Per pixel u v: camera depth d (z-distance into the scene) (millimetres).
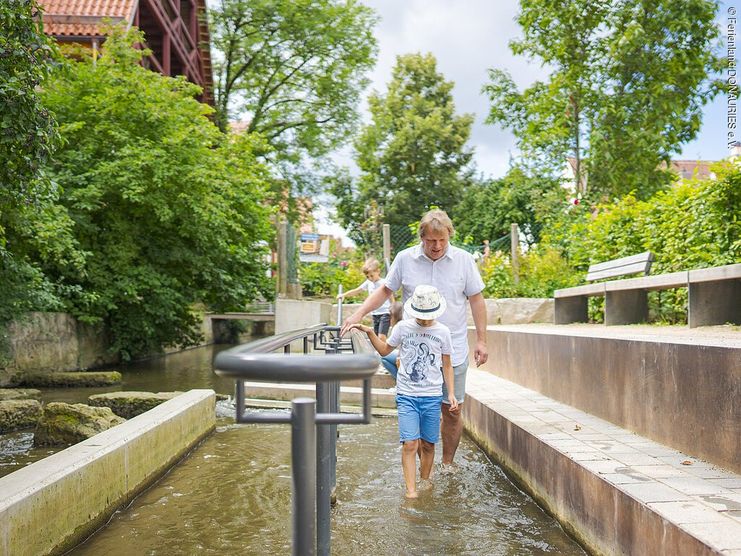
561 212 15945
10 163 6680
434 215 4641
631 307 7988
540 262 13781
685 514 2705
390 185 40719
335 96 31188
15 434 7172
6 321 11531
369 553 3461
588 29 17000
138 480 4570
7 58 6148
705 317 5996
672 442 3967
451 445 5309
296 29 29906
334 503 4293
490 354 8938
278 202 30531
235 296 17406
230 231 17156
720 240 7090
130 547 3590
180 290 16531
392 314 6641
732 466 3367
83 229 14234
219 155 16766
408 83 42719
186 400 6266
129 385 11805
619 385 4727
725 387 3414
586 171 17453
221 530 3846
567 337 5805
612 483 3199
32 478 3422
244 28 30750
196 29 30250
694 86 16578
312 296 22297
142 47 22547
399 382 4602
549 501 4102
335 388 4227
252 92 31734
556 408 5672
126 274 15109
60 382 11586
